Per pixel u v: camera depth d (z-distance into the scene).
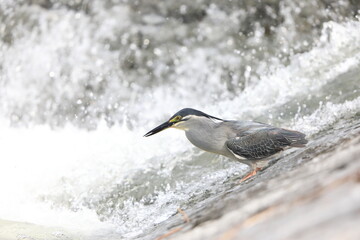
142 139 13.38
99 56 17.05
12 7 18.00
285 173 6.47
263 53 16.28
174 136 13.04
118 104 16.25
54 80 16.89
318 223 3.05
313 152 7.48
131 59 16.89
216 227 4.57
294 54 15.88
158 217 9.48
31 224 9.82
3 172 13.02
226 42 16.80
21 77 17.16
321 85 13.70
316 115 12.21
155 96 16.30
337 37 15.78
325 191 3.58
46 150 14.02
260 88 14.91
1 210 10.94
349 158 4.55
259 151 9.33
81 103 16.45
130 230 9.31
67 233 9.31
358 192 3.17
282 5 16.95
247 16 17.06
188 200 9.71
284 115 12.95
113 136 14.41
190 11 17.39
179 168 11.61
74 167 12.77
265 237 3.30
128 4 17.62
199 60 16.66
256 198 5.16
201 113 10.05
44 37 17.47
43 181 12.33
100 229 9.60
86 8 17.70
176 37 17.08
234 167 10.89
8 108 16.67
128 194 11.12
